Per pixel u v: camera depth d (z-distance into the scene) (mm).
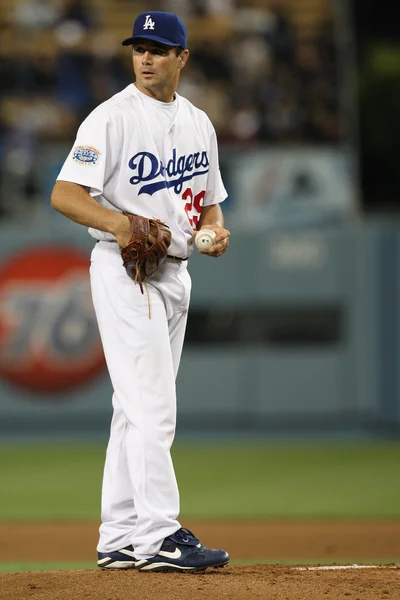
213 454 49000
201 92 57938
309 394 55125
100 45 59000
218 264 55250
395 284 53938
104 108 13922
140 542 13695
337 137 57094
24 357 55312
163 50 13859
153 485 13766
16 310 55281
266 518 31000
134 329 13906
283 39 58625
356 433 55344
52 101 58250
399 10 67000
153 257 13703
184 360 55562
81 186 13727
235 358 55344
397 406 54156
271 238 54906
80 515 32125
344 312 54812
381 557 24016
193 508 33062
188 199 14555
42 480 40500
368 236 54531
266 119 57375
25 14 59000
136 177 13977
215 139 15234
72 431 55688
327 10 58906
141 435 13797
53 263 55188
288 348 55250
